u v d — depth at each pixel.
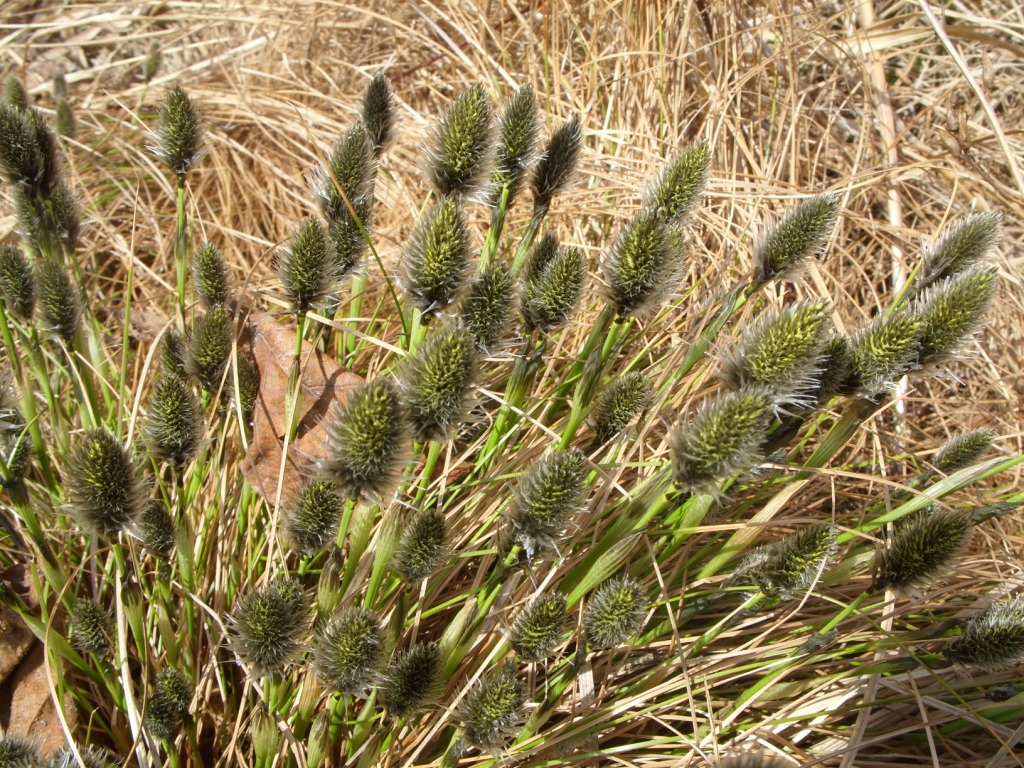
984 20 0.39
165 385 0.19
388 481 0.17
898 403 0.31
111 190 0.41
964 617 0.23
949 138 0.40
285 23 0.47
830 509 0.29
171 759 0.20
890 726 0.23
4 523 0.22
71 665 0.22
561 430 0.26
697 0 0.38
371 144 0.22
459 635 0.20
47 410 0.27
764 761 0.15
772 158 0.36
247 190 0.42
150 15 0.53
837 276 0.35
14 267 0.21
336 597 0.19
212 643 0.22
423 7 0.45
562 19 0.40
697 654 0.23
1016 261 0.36
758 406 0.17
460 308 0.20
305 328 0.24
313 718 0.21
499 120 0.21
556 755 0.21
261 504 0.24
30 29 0.52
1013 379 0.33
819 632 0.21
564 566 0.22
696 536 0.24
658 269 0.19
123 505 0.18
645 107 0.37
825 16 0.44
